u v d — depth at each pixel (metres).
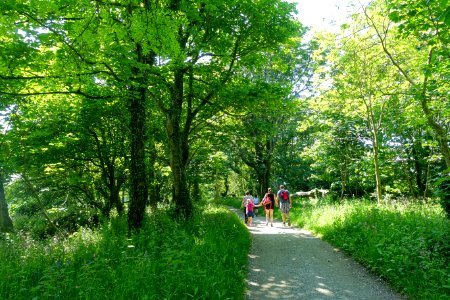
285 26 11.20
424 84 8.70
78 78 7.96
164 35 4.98
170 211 11.53
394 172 18.19
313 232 12.02
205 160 23.97
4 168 13.36
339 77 13.13
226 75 11.48
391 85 12.55
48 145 12.59
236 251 7.77
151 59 9.43
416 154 17.02
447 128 11.99
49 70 8.19
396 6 7.29
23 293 4.72
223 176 35.41
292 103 11.56
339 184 21.33
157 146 18.08
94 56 7.68
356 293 5.65
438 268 5.65
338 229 10.23
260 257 8.37
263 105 11.45
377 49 11.80
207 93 12.03
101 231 8.73
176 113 12.10
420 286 5.38
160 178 21.03
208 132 15.67
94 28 5.24
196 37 11.47
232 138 15.80
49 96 11.52
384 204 12.62
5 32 6.61
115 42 7.53
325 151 19.44
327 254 8.50
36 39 6.83
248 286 6.13
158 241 7.64
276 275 6.79
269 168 25.55
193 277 5.29
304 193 27.77
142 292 4.67
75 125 12.15
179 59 8.66
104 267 5.67
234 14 10.60
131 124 9.38
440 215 8.48
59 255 6.47
